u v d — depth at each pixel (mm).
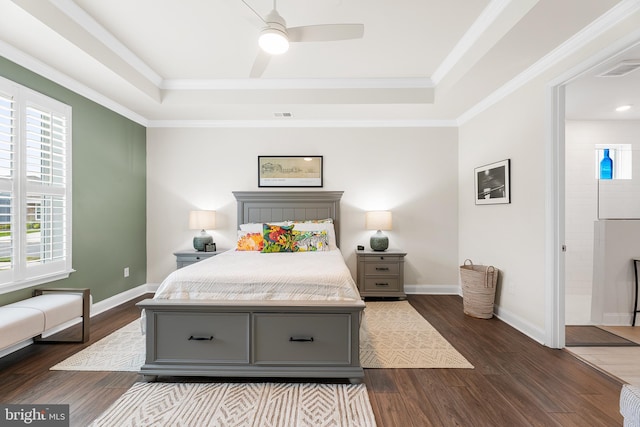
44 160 2775
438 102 3703
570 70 2383
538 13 2002
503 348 2633
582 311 3609
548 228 2646
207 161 4477
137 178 4250
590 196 4309
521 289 3037
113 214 3771
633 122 4297
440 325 3186
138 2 2316
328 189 4484
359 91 3732
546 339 2670
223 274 2266
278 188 4488
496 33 2369
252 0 2287
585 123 4309
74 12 2369
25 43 2389
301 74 3557
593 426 1674
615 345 2686
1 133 2416
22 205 2574
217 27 2648
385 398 1930
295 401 1894
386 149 4480
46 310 2367
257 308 2086
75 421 1702
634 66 2529
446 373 2230
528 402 1884
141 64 3279
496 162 3438
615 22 2014
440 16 2480
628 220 3193
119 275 3887
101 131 3543
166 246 4469
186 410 1801
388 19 2521
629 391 1238
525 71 2885
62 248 2990
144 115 4211
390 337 2869
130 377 2166
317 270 2391
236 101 3738
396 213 4484
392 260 4105
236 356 2133
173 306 2094
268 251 3637
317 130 4484
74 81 3082
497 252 3461
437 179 4477
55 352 2539
